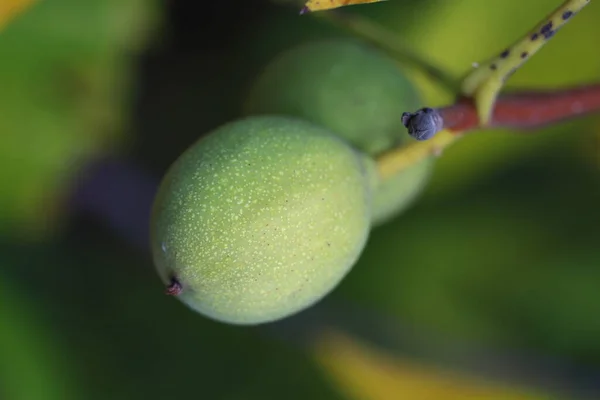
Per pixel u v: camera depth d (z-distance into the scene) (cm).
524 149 44
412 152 34
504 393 44
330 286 33
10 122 43
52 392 42
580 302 45
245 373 44
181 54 44
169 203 32
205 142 32
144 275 45
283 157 32
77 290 44
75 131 43
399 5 43
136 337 44
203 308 32
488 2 43
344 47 36
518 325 45
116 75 43
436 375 44
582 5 31
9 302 42
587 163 44
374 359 44
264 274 32
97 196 45
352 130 35
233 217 31
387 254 46
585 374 44
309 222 32
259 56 44
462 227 46
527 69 43
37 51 43
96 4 43
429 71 36
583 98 34
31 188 43
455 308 45
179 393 43
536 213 45
